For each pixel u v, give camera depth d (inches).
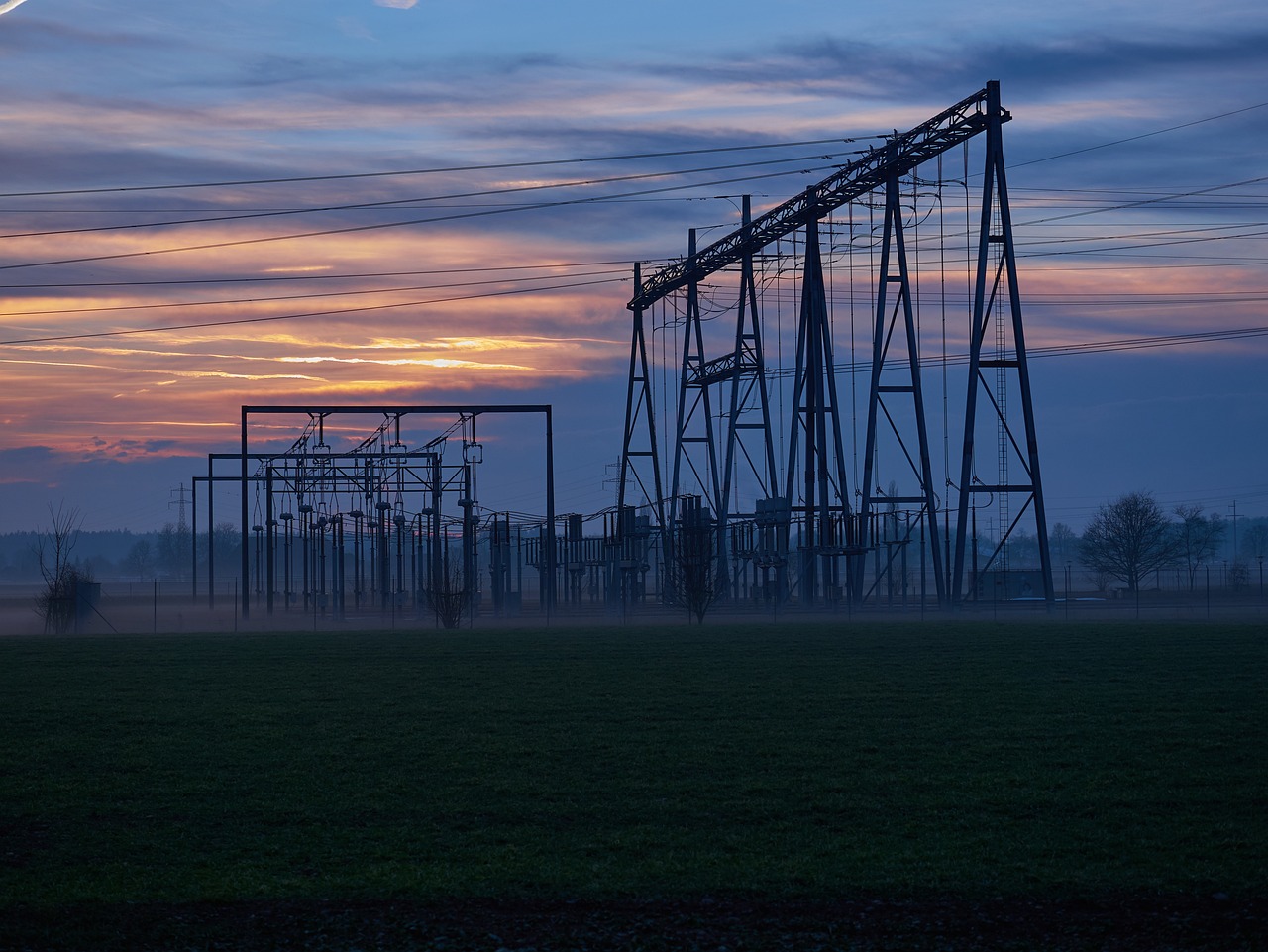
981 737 887.1
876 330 2242.9
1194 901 558.6
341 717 973.2
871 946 513.7
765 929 534.0
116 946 512.4
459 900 570.6
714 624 1843.0
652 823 695.7
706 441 2898.6
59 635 1733.5
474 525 2630.4
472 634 1649.9
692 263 2691.9
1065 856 625.3
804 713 975.6
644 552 2903.5
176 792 759.1
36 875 602.9
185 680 1165.7
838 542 2373.3
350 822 701.3
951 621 1840.6
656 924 540.7
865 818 699.4
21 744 877.8
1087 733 893.2
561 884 592.1
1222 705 984.3
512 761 832.3
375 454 2475.4
